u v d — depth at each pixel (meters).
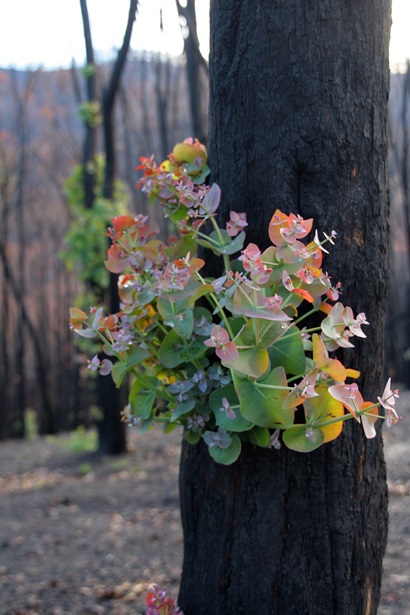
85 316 2.42
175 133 12.84
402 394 11.35
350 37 2.36
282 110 2.38
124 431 8.87
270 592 2.41
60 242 23.02
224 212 2.44
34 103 22.34
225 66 2.43
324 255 2.38
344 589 2.40
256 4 2.39
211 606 2.46
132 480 7.34
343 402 2.22
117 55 7.50
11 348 22.52
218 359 2.40
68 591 3.98
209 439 2.33
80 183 8.91
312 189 2.38
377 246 2.41
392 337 15.84
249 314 2.22
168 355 2.37
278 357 2.30
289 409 2.26
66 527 5.62
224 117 2.44
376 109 2.40
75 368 19.08
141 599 3.76
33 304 24.50
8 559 4.76
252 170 2.41
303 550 2.40
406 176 13.52
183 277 2.28
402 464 6.43
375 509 2.45
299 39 2.36
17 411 20.27
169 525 5.36
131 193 15.00
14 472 8.69
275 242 2.27
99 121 8.84
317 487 2.39
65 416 20.16
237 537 2.43
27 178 23.70
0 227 19.91
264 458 2.41
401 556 4.01
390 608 3.36
